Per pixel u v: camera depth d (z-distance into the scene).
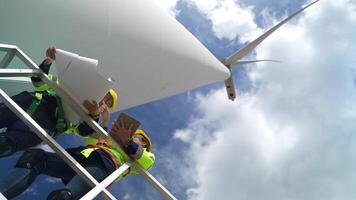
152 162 4.79
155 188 4.66
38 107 4.81
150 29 9.91
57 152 3.90
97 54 9.42
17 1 8.76
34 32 9.03
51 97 5.00
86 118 4.73
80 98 4.75
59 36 9.10
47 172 4.45
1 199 2.81
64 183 4.75
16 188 3.72
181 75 11.00
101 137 4.77
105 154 4.68
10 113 4.55
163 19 10.19
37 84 4.96
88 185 4.14
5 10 8.82
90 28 9.24
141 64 10.07
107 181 4.02
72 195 3.94
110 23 9.30
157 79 10.59
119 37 9.48
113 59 9.64
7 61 5.00
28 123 3.86
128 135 4.61
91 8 9.19
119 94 10.18
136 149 4.59
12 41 9.08
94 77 4.57
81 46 9.28
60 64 4.62
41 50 9.11
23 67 8.87
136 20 9.63
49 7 8.91
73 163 3.91
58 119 4.97
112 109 5.89
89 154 4.63
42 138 3.88
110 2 9.30
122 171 4.36
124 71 9.91
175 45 10.38
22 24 8.96
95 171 4.38
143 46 9.87
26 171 3.88
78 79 4.64
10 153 4.36
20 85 7.67
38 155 4.10
